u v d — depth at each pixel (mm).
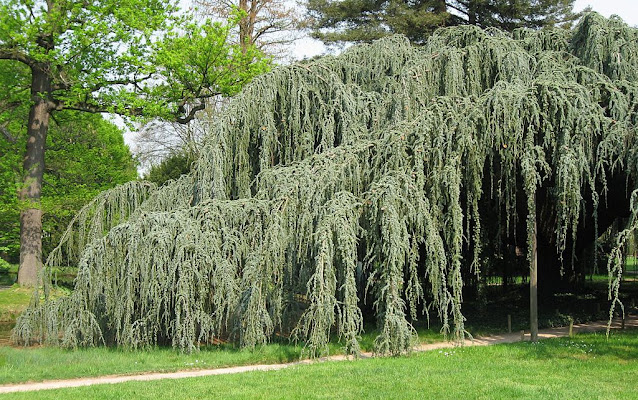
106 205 12492
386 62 13234
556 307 15375
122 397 7207
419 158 9766
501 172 10523
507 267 15719
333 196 9797
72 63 18875
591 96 10461
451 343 11195
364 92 12516
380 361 9156
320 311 9031
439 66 11938
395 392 7215
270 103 12062
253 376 8289
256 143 12312
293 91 12148
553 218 14188
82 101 19266
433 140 10086
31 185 19094
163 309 10273
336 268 9516
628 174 9891
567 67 12086
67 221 22641
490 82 12281
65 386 8141
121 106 18094
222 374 8648
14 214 19578
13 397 7305
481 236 12961
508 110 9875
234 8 20000
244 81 19141
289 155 12281
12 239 23328
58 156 21969
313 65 12609
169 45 18641
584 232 15180
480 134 10070
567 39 13531
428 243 9523
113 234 10203
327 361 9453
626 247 9727
